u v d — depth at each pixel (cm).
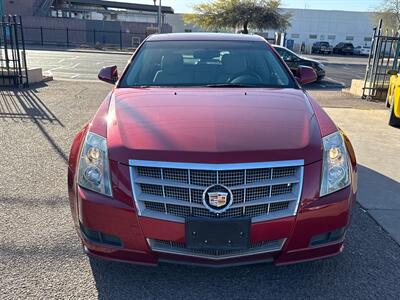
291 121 271
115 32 4272
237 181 229
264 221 233
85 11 5484
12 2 4259
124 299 251
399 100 728
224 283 268
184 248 239
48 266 280
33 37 4081
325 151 250
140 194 235
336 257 300
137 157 234
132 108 287
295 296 256
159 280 269
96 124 275
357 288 265
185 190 230
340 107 964
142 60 389
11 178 438
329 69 2495
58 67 1845
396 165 525
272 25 3431
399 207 393
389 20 4478
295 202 237
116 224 239
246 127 256
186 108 284
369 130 725
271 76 376
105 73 425
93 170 248
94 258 278
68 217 351
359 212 379
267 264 264
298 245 242
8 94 990
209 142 238
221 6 3494
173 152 232
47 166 477
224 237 230
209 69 379
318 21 5794
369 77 1164
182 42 416
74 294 253
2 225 334
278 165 233
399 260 299
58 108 826
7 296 248
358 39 5838
